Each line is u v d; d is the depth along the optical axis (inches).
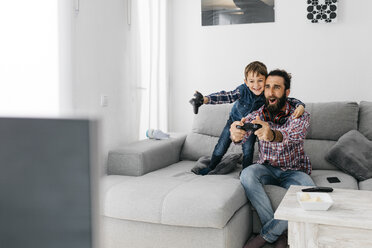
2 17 76.0
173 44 161.6
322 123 118.1
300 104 103.9
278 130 100.7
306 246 67.3
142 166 106.3
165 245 86.7
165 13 152.6
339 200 75.1
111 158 108.7
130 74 129.6
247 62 152.6
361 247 64.1
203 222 81.0
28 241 16.6
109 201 88.8
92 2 107.6
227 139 115.6
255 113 110.3
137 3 133.2
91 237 15.9
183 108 162.2
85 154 15.6
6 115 16.6
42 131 16.1
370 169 105.6
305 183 96.9
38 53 85.7
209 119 130.5
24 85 81.9
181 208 82.7
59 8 92.8
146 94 140.9
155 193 87.7
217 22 154.9
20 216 16.5
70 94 96.9
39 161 16.2
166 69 154.9
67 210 16.0
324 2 141.0
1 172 16.7
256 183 96.0
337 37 142.1
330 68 143.6
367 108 117.1
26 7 82.0
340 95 143.3
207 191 86.9
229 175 110.7
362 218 64.5
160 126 154.1
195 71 159.5
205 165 115.4
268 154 105.4
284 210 69.6
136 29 132.9
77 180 15.8
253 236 102.7
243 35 152.3
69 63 96.4
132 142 125.0
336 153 110.0
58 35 92.4
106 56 115.3
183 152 131.3
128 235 89.8
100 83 112.3
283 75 105.7
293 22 146.0
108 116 116.9
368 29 138.6
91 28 107.3
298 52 146.5
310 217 65.9
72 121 15.7
